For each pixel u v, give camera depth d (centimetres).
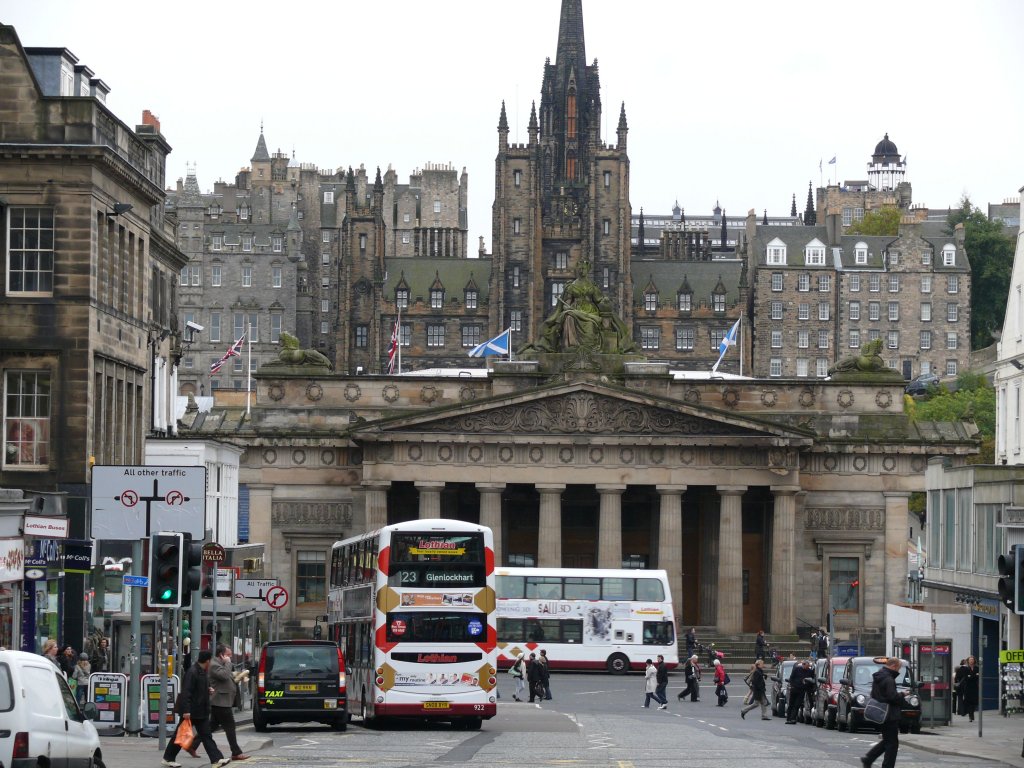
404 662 8794
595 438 17738
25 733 4781
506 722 9656
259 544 16112
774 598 17800
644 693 13875
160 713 6825
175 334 13862
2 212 9719
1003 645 10825
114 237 10275
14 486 9681
